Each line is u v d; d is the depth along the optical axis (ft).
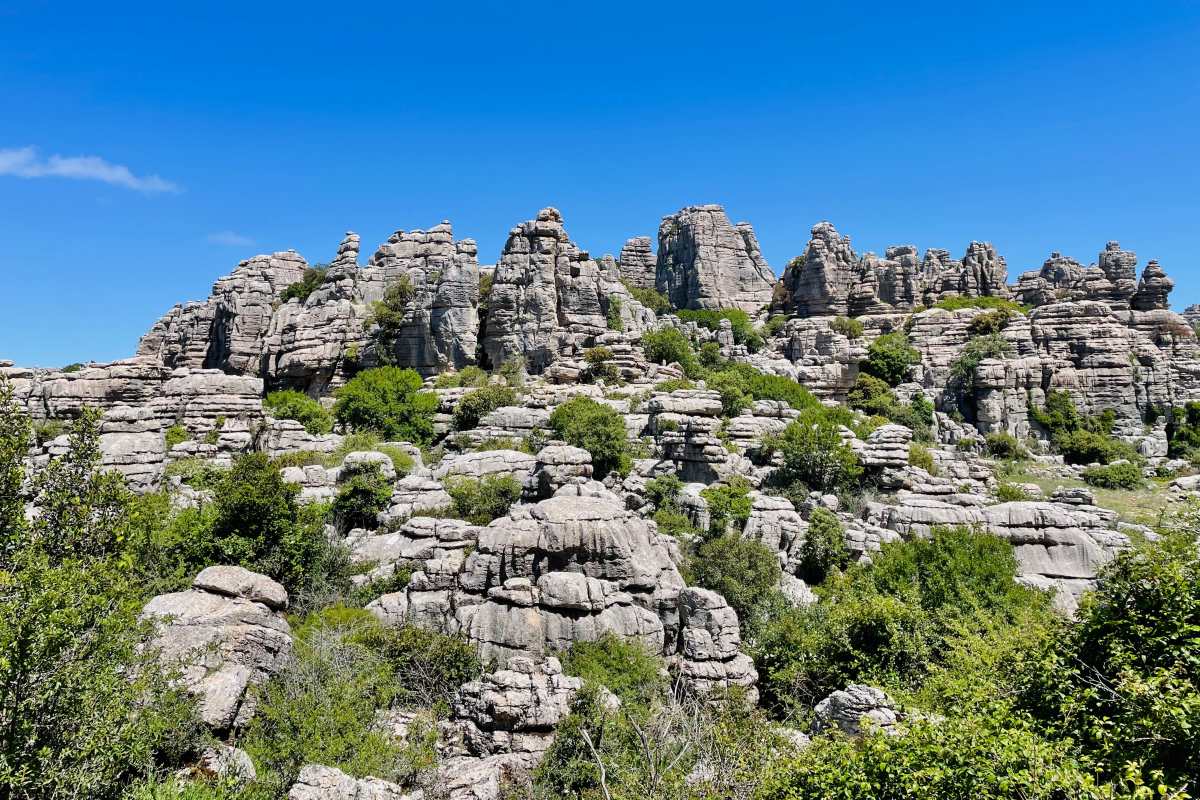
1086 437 307.17
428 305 316.81
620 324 336.08
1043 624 80.38
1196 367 348.59
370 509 153.17
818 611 109.91
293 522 118.42
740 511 156.15
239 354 367.86
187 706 63.41
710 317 464.65
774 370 349.00
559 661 87.45
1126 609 57.00
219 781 57.26
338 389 303.07
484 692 80.18
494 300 315.37
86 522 73.05
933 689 78.64
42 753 45.24
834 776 50.98
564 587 99.55
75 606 52.01
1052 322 351.25
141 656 61.36
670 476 176.35
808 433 198.49
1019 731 46.78
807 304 424.05
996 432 320.91
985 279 443.32
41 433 196.75
